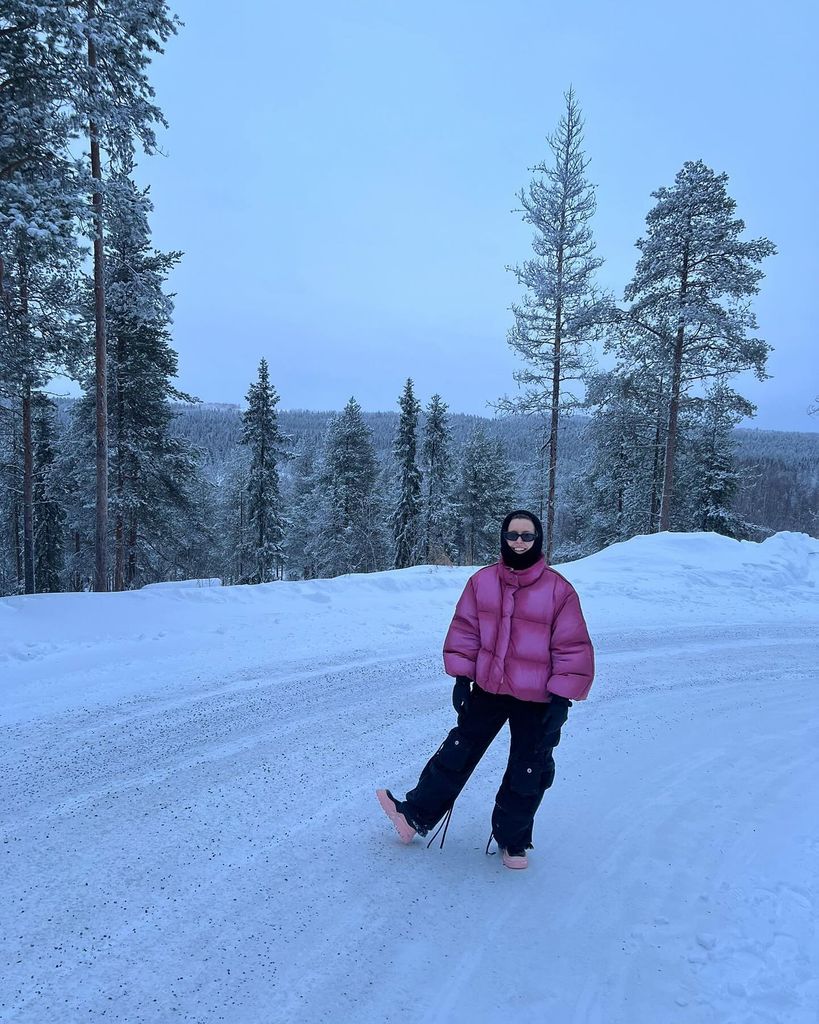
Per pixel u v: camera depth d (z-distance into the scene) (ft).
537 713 9.62
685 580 40.88
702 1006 7.07
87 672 19.40
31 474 69.21
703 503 96.68
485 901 9.02
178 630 24.88
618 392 71.10
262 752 14.12
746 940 8.23
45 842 10.13
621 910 8.89
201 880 9.26
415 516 118.32
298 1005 6.93
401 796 12.25
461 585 37.52
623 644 25.96
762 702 19.26
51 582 102.78
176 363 67.97
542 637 9.37
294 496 165.07
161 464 69.77
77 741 14.32
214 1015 6.75
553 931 8.38
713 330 65.41
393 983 7.32
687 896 9.26
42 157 35.29
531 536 9.48
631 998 7.18
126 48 38.37
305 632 25.54
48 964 7.39
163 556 75.82
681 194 66.64
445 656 9.87
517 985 7.35
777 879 9.71
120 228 42.04
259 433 104.63
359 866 9.82
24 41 34.04
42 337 43.42
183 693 17.87
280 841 10.48
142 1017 6.66
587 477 104.17
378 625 27.35
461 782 10.11
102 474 44.24
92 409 66.33
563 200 62.80
